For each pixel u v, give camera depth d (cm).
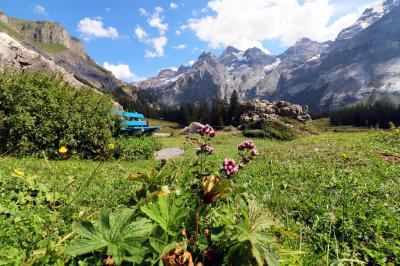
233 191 320
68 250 214
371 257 405
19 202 432
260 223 259
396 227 479
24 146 1267
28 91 1347
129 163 1428
